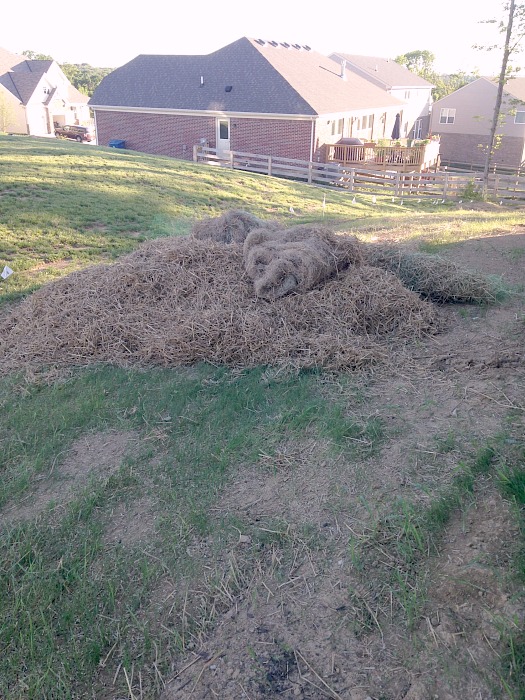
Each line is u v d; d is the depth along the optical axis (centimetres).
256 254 675
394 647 297
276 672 297
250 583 349
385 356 581
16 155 1802
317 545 367
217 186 1741
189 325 634
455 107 4466
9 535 405
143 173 1744
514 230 1036
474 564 318
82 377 614
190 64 3250
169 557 374
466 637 289
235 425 506
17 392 602
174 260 729
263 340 614
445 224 1152
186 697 293
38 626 336
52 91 5262
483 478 388
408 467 416
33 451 502
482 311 668
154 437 500
